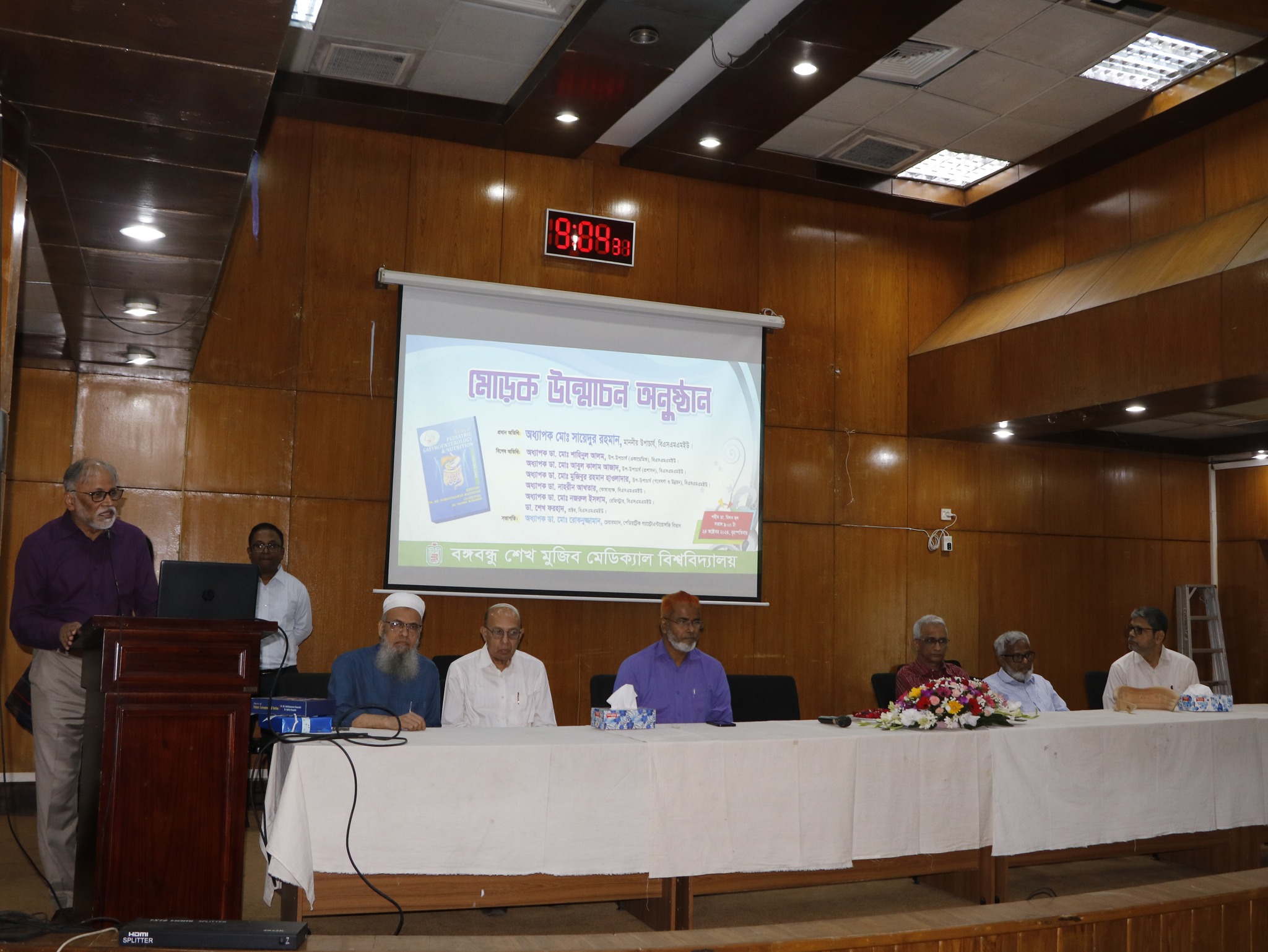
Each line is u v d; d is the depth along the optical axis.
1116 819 4.09
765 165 7.27
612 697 4.35
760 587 7.19
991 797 3.88
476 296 6.74
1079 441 8.44
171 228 4.05
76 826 3.58
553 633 6.80
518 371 6.79
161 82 3.03
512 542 6.67
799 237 7.67
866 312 7.81
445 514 6.55
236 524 6.27
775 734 3.72
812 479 7.53
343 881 3.12
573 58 5.61
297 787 3.04
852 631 7.52
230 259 6.38
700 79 6.20
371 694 4.18
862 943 2.46
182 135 3.34
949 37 5.63
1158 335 6.03
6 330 3.12
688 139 6.75
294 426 6.42
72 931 2.30
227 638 2.81
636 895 3.46
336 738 3.23
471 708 4.42
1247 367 5.52
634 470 6.98
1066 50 5.73
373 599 6.46
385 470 6.55
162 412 6.24
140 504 6.16
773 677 5.37
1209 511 9.16
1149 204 6.72
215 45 2.85
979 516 8.05
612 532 6.89
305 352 6.46
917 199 7.76
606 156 7.18
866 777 3.68
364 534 6.48
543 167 7.03
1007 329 7.11
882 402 7.80
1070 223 7.30
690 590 7.03
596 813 3.32
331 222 6.56
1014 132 6.81
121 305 4.94
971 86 6.20
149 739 2.73
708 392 7.22
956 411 7.45
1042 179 7.26
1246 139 6.15
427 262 6.72
